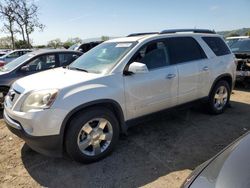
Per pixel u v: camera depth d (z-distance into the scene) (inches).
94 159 151.4
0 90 256.5
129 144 175.0
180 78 188.4
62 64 297.9
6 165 152.6
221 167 78.6
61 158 158.4
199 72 202.1
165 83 179.2
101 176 139.6
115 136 158.4
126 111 163.0
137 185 131.3
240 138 95.3
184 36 201.8
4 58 629.0
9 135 195.8
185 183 81.4
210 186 72.5
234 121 215.3
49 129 136.1
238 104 264.7
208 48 215.6
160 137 185.8
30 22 927.0
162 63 181.6
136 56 167.9
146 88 169.3
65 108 137.8
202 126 205.0
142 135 189.3
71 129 141.3
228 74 228.5
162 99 180.2
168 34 191.8
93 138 149.8
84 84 146.6
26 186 133.0
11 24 892.6
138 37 185.2
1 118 239.5
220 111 231.0
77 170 145.6
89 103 144.6
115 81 156.3
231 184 69.7
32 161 156.5
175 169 144.6
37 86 144.5
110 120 154.4
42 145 138.7
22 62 274.5
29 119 135.6
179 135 188.9
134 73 163.0
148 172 142.1
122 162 152.6
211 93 218.8
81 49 658.8
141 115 172.4
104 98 149.6
